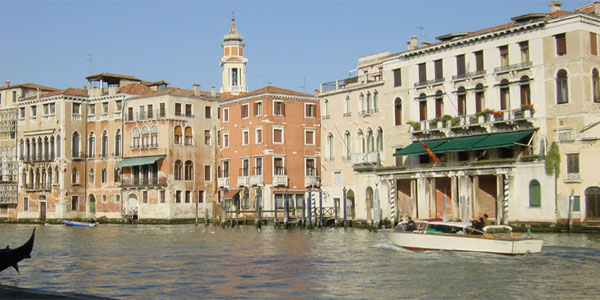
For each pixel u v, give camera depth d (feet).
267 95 193.47
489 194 145.18
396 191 153.38
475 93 143.13
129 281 76.48
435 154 150.71
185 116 217.56
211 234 154.20
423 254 97.35
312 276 78.33
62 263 94.17
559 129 128.67
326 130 182.09
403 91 158.20
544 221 128.88
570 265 83.20
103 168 231.30
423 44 162.20
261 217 180.65
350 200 174.70
